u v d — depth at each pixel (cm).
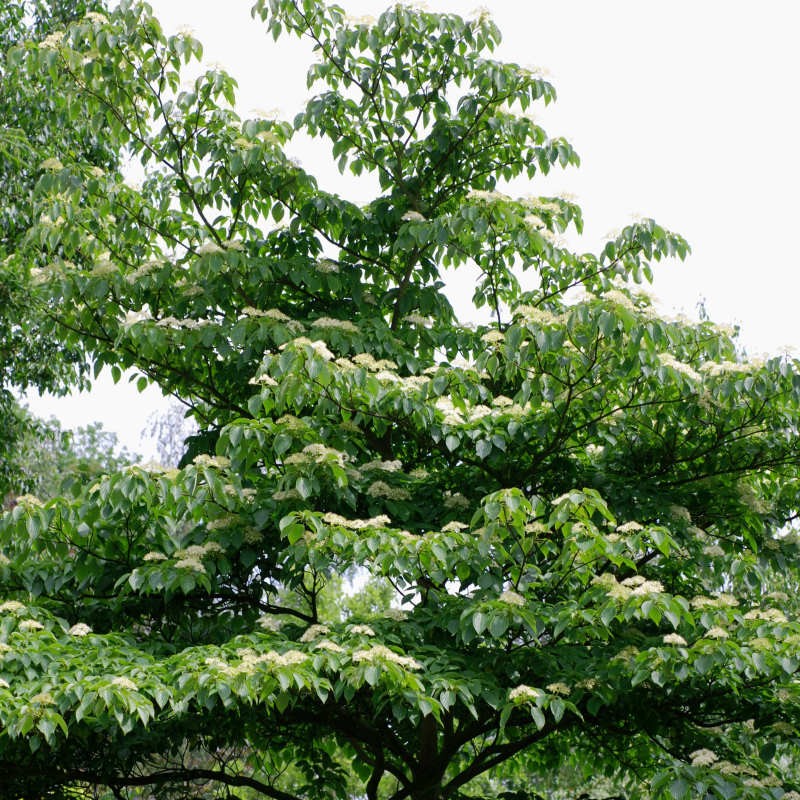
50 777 778
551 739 968
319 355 639
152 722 741
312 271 829
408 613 708
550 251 788
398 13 827
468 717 791
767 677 663
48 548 695
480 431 698
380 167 891
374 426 754
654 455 802
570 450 812
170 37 802
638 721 757
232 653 627
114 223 837
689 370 684
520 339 659
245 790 1160
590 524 596
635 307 693
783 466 789
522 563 639
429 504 762
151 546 730
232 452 670
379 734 834
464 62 852
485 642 752
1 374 1306
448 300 870
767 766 806
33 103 1306
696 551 758
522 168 900
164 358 816
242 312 786
